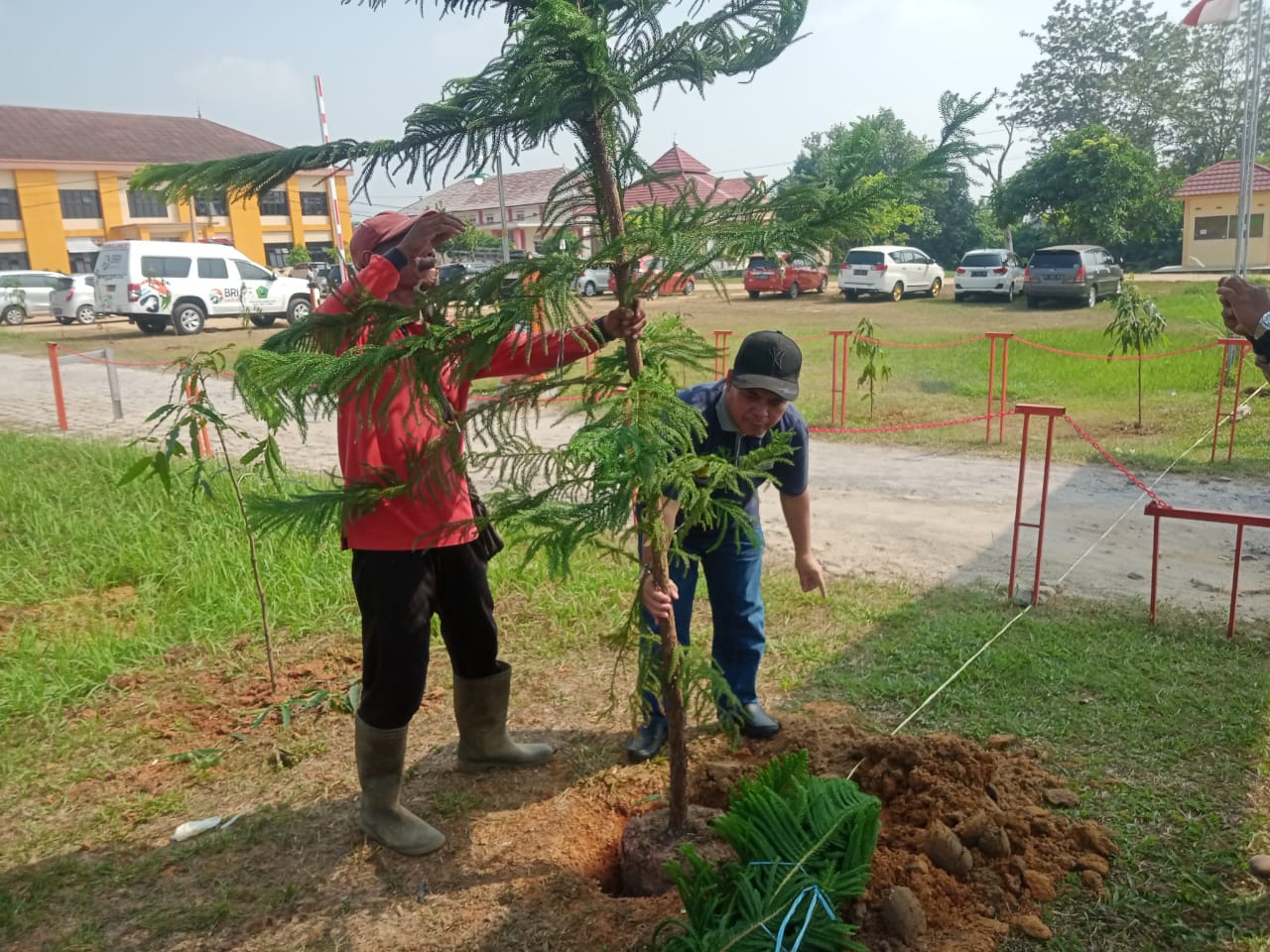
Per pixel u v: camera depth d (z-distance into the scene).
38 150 37.81
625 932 2.76
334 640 5.16
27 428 12.09
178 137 42.84
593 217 2.57
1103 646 4.61
